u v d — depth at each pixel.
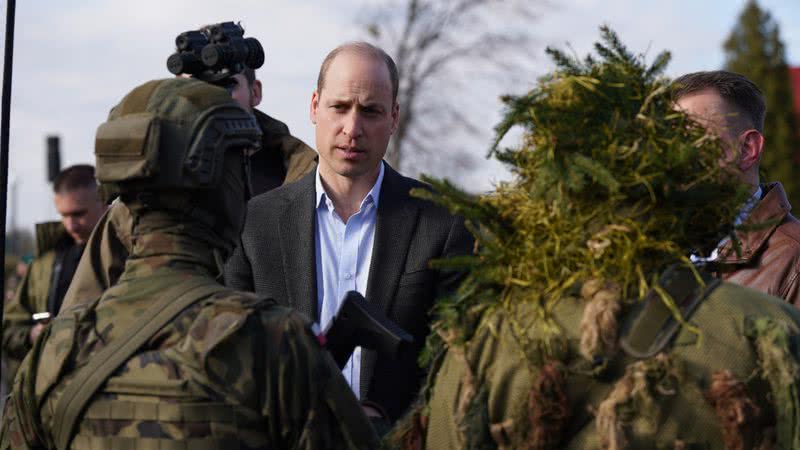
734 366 1.72
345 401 2.08
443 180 1.93
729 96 3.06
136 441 1.97
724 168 1.88
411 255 3.25
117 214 2.68
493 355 1.86
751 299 1.79
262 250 3.33
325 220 3.36
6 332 5.44
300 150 3.88
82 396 2.02
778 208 3.07
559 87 1.90
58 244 5.48
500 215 1.93
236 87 3.65
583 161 1.81
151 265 2.11
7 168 2.72
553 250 1.85
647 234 1.83
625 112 1.87
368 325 2.58
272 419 2.00
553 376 1.76
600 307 1.76
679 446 1.70
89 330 2.08
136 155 2.05
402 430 1.99
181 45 2.52
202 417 1.96
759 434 1.71
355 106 3.27
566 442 1.77
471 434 1.81
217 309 2.01
